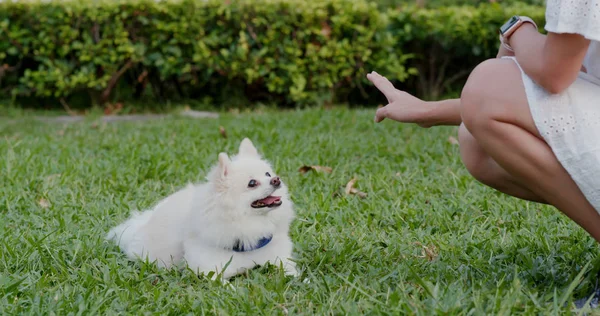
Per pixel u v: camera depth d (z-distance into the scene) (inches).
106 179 217.0
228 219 135.4
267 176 137.8
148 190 208.7
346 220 177.2
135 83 415.8
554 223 167.2
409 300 115.3
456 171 223.9
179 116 379.2
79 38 387.2
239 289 126.9
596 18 91.4
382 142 268.2
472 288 118.5
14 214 185.9
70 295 125.4
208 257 138.0
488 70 107.1
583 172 100.1
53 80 384.5
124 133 307.1
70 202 195.9
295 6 379.6
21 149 261.7
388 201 193.0
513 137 103.5
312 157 244.7
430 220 175.9
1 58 385.7
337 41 390.9
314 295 124.4
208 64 384.2
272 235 139.7
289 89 390.6
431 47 408.5
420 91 421.4
